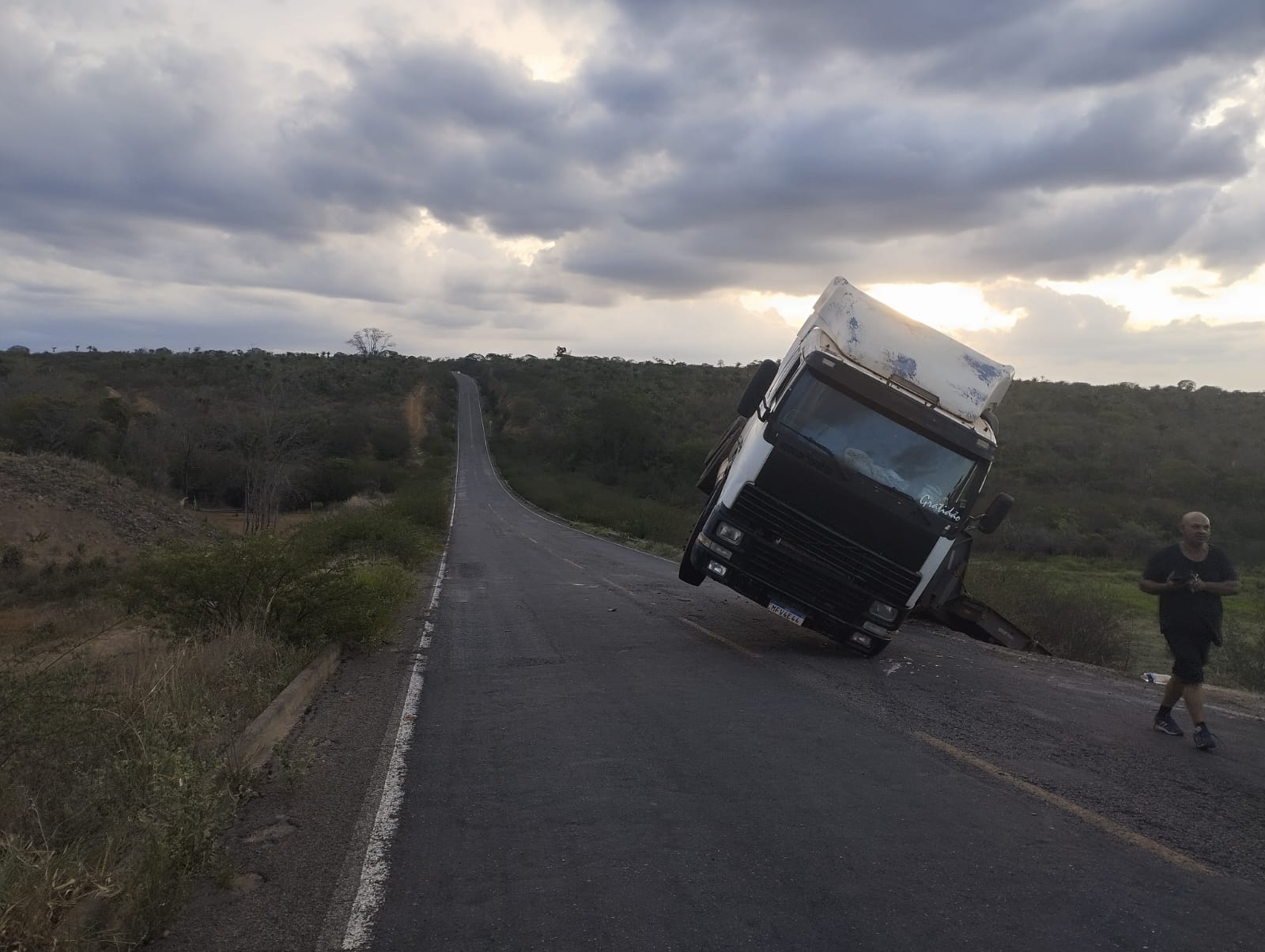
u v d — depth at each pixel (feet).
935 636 42.52
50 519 100.48
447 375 539.70
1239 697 28.55
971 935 11.49
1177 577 21.56
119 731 17.44
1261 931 11.77
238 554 30.73
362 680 28.43
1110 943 11.35
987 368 32.01
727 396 334.24
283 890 13.17
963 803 16.67
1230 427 248.73
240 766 17.30
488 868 13.74
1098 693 28.45
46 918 11.17
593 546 111.14
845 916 12.01
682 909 12.26
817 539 30.60
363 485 222.89
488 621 41.83
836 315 32.63
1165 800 17.10
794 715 23.62
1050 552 144.15
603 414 264.72
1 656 17.95
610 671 29.55
